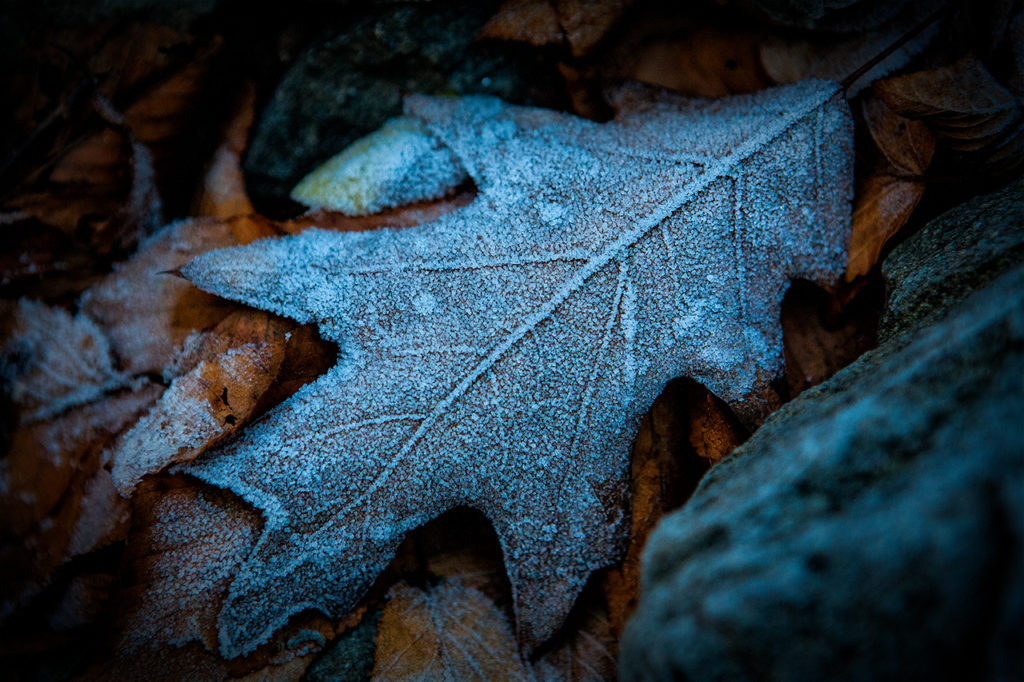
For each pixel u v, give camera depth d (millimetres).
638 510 210
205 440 204
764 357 207
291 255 209
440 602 213
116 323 215
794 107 213
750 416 205
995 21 219
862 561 144
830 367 219
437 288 206
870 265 217
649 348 205
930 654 132
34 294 216
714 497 171
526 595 202
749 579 153
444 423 203
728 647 152
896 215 216
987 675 121
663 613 157
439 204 220
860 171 218
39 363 213
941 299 194
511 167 213
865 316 220
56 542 203
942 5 220
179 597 201
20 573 203
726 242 207
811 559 152
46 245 220
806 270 213
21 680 199
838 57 218
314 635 207
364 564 203
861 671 141
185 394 207
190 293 216
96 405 210
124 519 203
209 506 202
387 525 203
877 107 217
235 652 202
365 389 204
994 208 201
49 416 210
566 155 213
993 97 214
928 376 161
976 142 214
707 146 209
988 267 189
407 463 203
